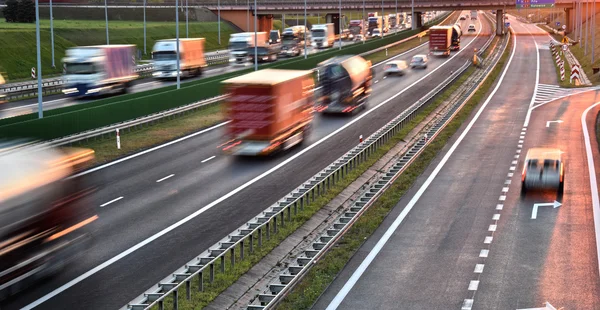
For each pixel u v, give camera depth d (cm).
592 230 3130
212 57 11925
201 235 3064
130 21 15625
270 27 17275
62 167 2681
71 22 13925
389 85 8394
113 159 4484
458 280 2559
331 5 16400
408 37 15262
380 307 2327
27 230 2427
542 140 5200
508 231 3133
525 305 2325
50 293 2447
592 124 5828
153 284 2534
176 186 3856
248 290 2538
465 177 4134
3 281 2320
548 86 8362
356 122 5947
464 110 6588
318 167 4319
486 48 12862
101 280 2570
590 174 4175
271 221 3281
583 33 15762
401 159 4572
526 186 3709
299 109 5034
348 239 3031
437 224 3250
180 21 16000
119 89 7538
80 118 4884
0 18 13662
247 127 4519
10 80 8912
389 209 3488
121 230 3117
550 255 2816
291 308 2283
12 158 2528
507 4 15838
